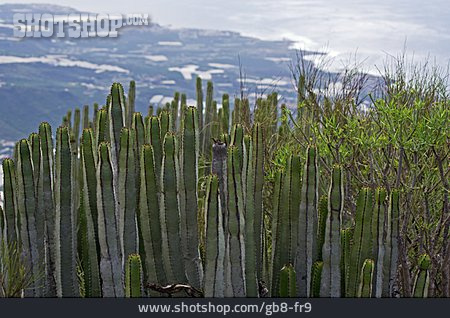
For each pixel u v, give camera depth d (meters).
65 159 3.29
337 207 3.10
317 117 4.38
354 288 3.18
